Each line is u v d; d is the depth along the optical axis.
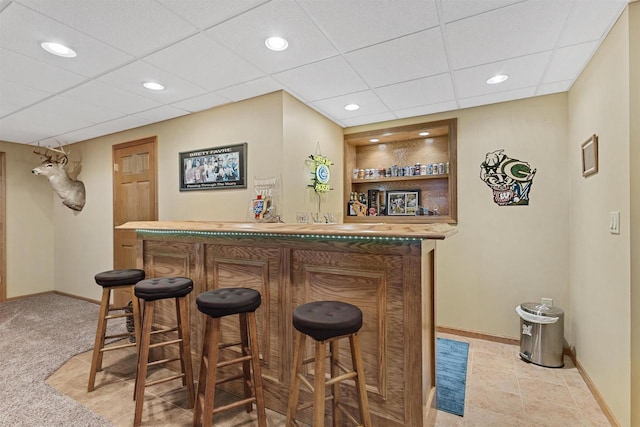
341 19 1.83
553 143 2.91
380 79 2.62
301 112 3.13
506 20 1.83
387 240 1.68
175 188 3.59
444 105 3.22
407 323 1.64
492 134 3.17
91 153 4.48
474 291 3.24
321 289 1.88
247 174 3.06
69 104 3.13
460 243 3.30
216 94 2.93
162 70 2.44
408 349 1.64
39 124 3.78
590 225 2.29
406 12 1.76
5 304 4.44
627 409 1.72
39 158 4.96
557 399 2.16
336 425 1.74
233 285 2.20
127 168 4.05
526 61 2.31
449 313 3.36
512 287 3.08
